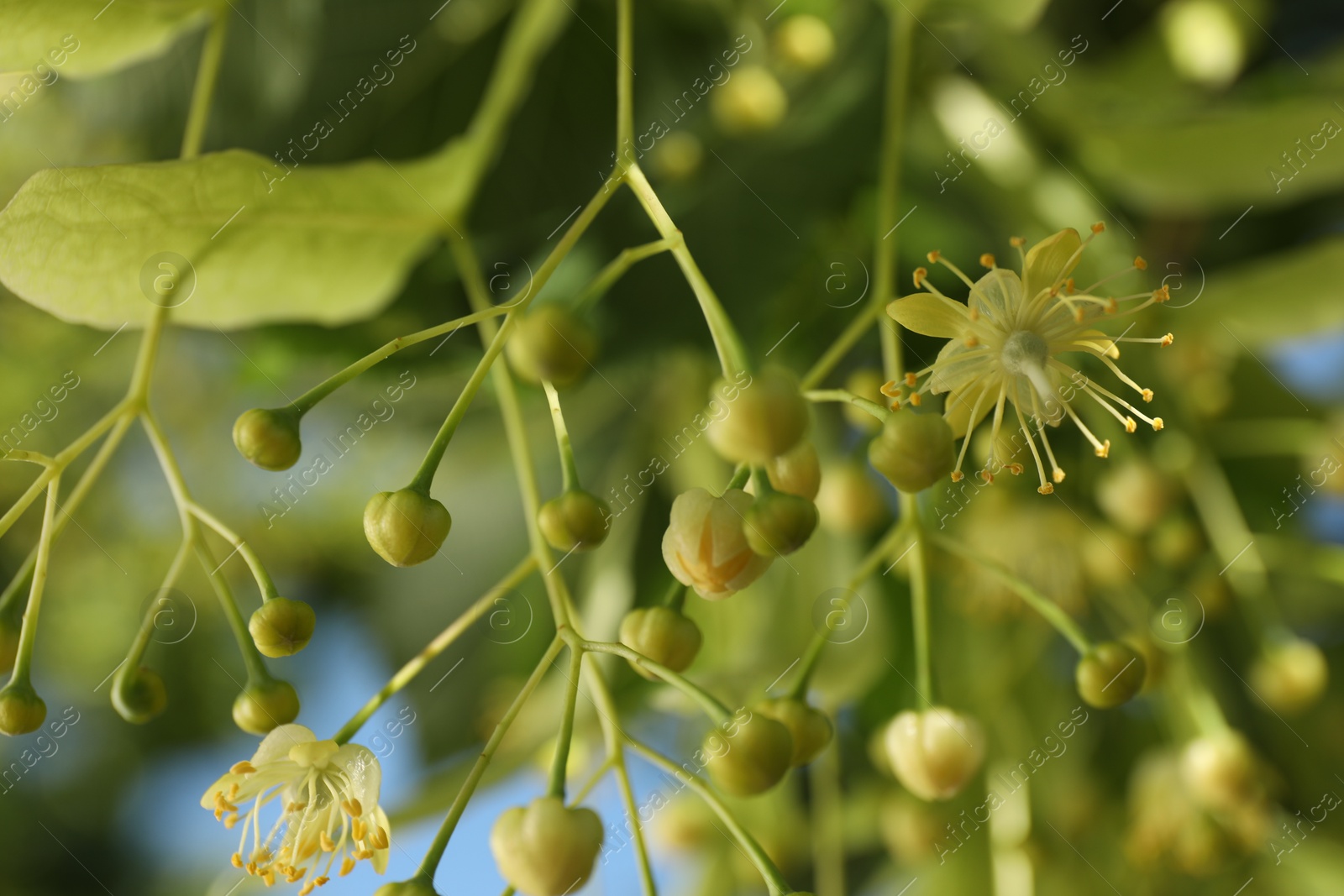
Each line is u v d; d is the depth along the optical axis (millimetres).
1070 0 269
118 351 272
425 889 206
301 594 326
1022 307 217
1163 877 264
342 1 262
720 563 210
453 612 281
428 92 264
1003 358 217
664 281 248
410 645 283
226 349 264
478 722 271
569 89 264
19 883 338
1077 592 260
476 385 213
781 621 255
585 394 266
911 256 261
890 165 233
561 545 214
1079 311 216
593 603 269
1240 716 265
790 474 213
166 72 261
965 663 261
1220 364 266
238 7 261
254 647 218
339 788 214
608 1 265
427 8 264
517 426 228
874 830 267
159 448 223
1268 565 262
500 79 251
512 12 265
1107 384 259
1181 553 260
